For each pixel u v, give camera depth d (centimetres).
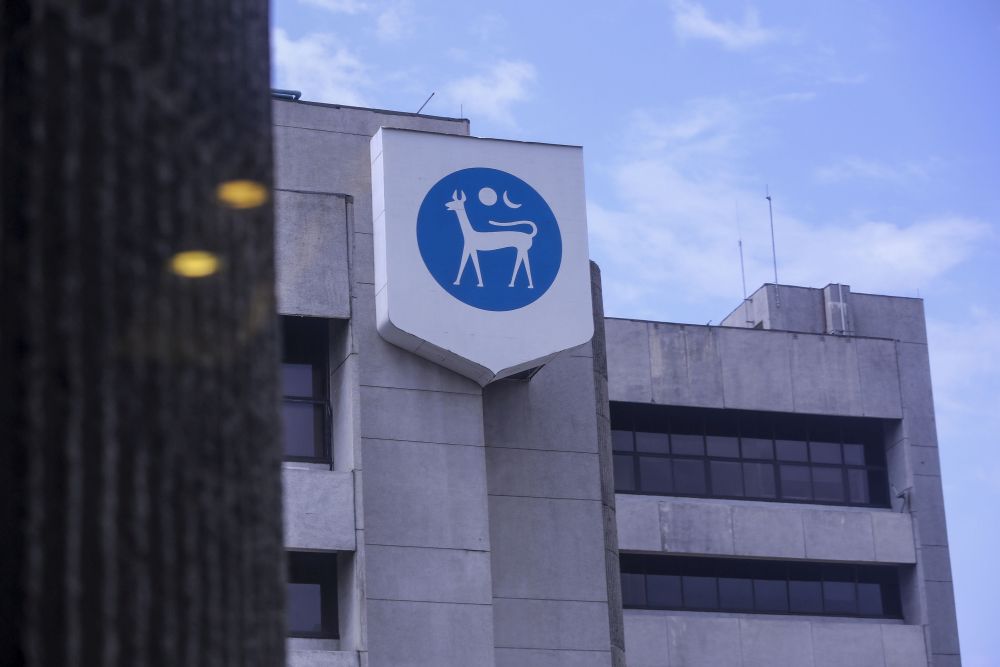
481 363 3794
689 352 6122
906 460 6181
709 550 5819
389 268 3797
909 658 5884
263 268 344
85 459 312
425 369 3825
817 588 6000
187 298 328
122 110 325
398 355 3819
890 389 6266
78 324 316
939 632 6300
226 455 330
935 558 6438
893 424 6269
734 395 6097
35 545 308
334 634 3600
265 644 330
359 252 3931
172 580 318
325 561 3662
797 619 5916
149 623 314
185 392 325
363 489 3681
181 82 335
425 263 3822
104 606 310
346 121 4169
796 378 6184
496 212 3912
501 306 3844
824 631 5853
